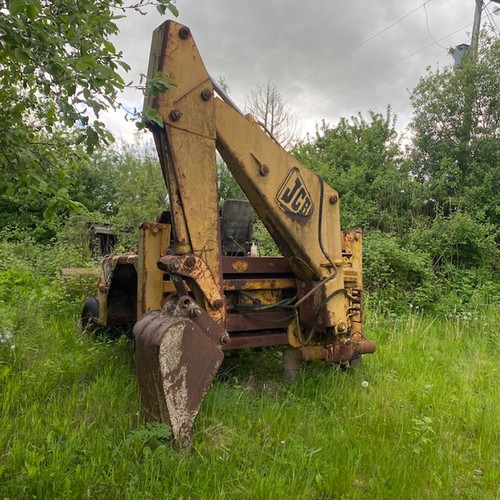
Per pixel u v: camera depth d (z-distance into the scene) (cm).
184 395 337
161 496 286
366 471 340
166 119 362
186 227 372
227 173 1741
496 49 1254
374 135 1478
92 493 284
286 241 442
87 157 416
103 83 290
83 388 449
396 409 438
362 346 509
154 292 458
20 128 341
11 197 357
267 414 402
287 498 304
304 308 477
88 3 317
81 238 1648
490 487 337
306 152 1702
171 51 365
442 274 981
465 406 461
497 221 1149
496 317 818
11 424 357
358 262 523
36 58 287
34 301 668
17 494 276
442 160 1224
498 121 1238
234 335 483
